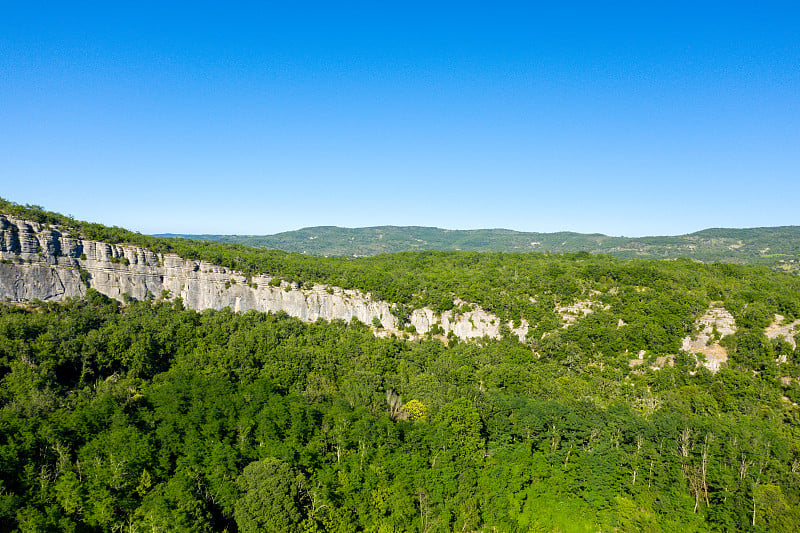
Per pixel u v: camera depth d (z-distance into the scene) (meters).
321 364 122.94
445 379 121.50
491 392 111.69
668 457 91.94
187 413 93.12
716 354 130.50
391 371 130.00
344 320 157.75
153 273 140.38
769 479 87.06
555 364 133.50
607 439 96.25
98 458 76.12
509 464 93.25
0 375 97.44
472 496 86.81
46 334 106.81
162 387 102.81
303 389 112.69
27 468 71.19
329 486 81.19
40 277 121.50
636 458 91.94
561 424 98.38
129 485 74.19
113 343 110.94
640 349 134.75
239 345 123.94
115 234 141.62
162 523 66.69
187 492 71.81
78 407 89.69
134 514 69.81
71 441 79.69
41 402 87.38
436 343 150.12
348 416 96.81
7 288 116.75
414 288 166.50
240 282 149.88
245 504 73.00
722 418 106.19
